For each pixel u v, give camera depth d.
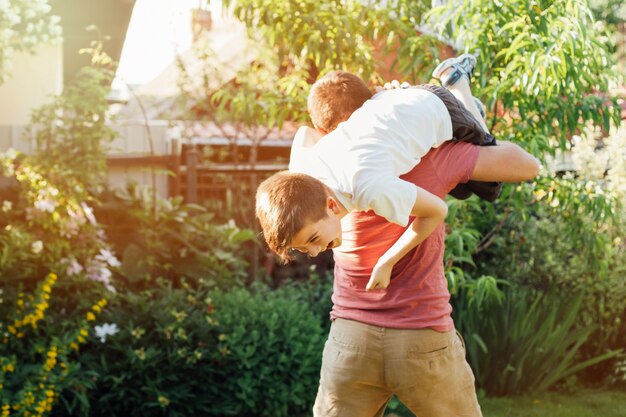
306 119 5.79
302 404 5.47
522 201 5.03
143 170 8.20
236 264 7.00
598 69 4.57
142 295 6.02
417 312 2.46
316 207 2.20
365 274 2.51
